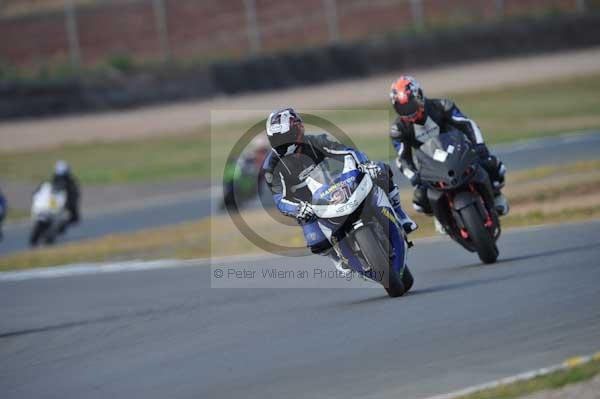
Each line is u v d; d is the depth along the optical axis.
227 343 24.77
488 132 100.50
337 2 155.00
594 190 51.62
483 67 140.50
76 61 133.62
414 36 141.62
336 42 144.88
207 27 145.12
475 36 144.62
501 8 157.50
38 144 111.12
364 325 24.47
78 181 94.44
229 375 20.94
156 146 109.12
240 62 130.00
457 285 28.75
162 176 94.00
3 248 67.06
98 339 27.89
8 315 35.38
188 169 96.38
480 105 119.00
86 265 51.00
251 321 27.72
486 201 31.69
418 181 31.53
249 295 33.62
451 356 19.84
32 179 96.62
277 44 145.50
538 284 26.64
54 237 66.69
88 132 115.69
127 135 114.50
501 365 18.53
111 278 44.38
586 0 159.88
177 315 30.53
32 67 134.38
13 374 24.22
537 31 148.50
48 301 38.47
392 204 28.02
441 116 31.30
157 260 49.47
